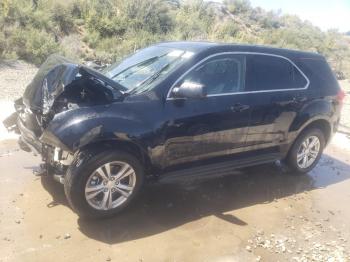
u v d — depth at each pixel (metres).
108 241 4.24
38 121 4.70
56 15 18.11
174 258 4.07
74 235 4.29
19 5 16.45
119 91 4.57
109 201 4.53
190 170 5.12
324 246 4.56
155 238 4.38
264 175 6.47
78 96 4.46
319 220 5.16
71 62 4.84
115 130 4.31
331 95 6.45
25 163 6.00
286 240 4.61
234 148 5.47
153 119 4.59
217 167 5.32
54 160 4.51
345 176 6.88
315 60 6.39
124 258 4.00
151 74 5.00
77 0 19.88
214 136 5.15
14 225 4.38
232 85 5.31
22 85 11.27
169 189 5.58
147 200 5.19
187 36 23.09
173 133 4.76
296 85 6.03
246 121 5.40
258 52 5.64
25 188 5.21
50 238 4.21
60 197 5.05
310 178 6.61
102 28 19.20
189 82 4.92
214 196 5.52
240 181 6.13
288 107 5.84
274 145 5.95
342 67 32.72
